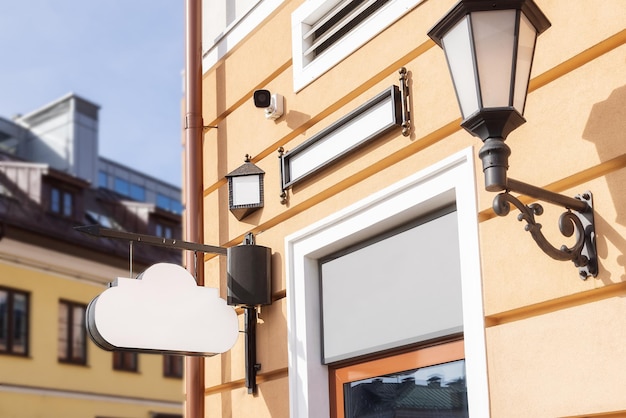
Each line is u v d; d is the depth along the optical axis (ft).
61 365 61.98
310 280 16.61
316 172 16.30
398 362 14.89
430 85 14.24
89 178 86.94
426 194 14.05
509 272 12.35
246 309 17.43
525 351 11.93
